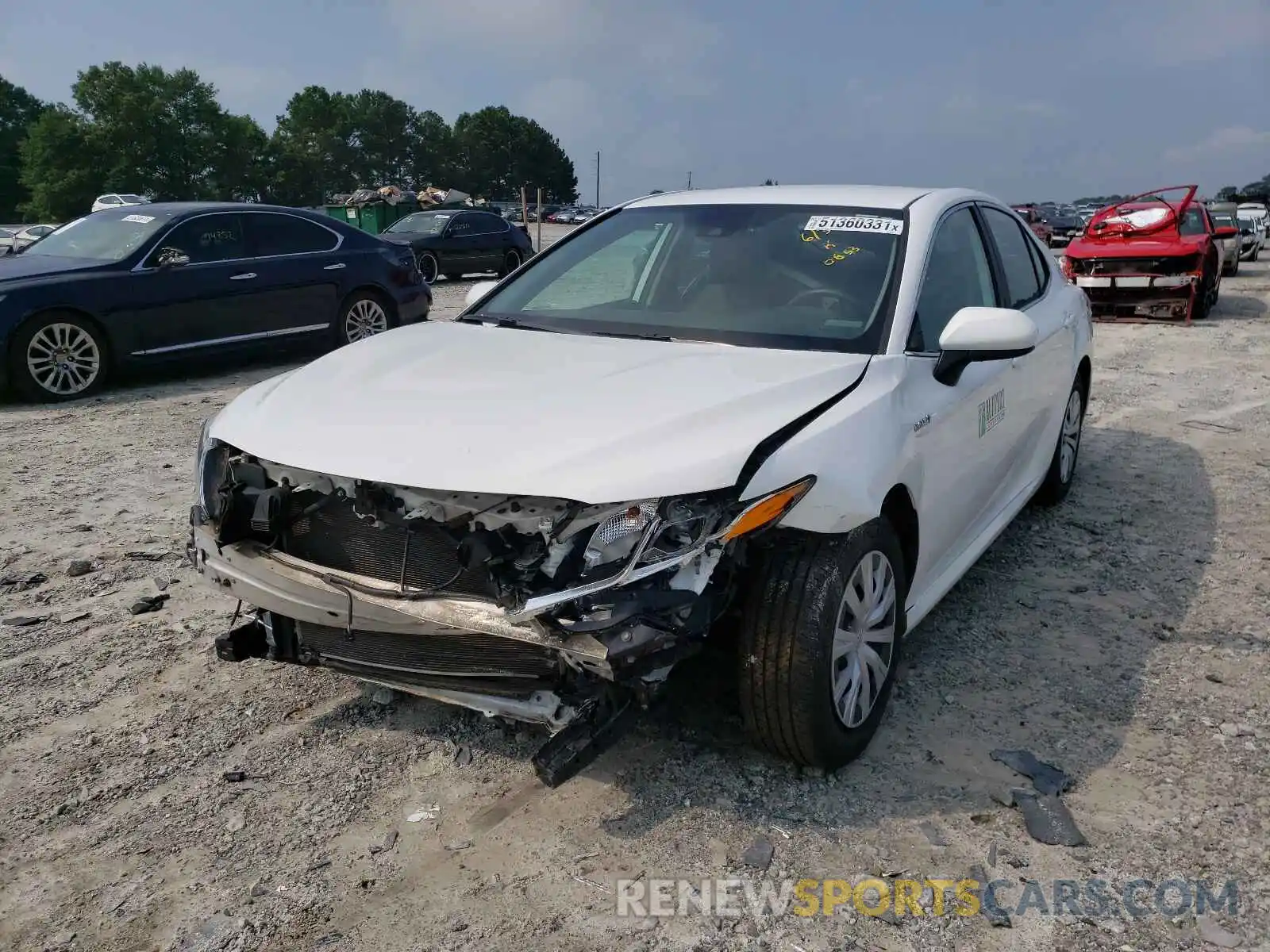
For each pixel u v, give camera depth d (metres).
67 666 3.70
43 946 2.34
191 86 105.44
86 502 5.63
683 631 2.48
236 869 2.61
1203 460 6.60
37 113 119.00
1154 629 4.02
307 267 9.88
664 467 2.54
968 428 3.64
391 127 136.38
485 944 2.34
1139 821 2.79
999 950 2.33
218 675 3.64
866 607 2.99
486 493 2.54
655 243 4.08
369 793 2.93
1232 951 2.32
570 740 2.51
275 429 2.96
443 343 3.61
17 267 8.66
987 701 3.45
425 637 2.72
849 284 3.55
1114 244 14.28
